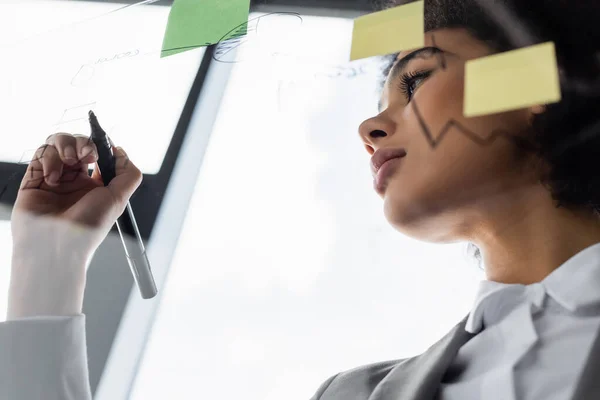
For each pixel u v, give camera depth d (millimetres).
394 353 443
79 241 504
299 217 512
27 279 485
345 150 496
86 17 647
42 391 412
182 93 559
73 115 562
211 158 551
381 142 414
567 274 359
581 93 332
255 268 492
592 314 347
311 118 503
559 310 361
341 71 459
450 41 381
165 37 582
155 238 524
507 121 347
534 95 325
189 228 529
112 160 546
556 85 321
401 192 388
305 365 438
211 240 520
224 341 451
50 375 419
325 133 499
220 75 544
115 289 490
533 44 344
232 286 486
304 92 493
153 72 569
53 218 514
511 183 361
